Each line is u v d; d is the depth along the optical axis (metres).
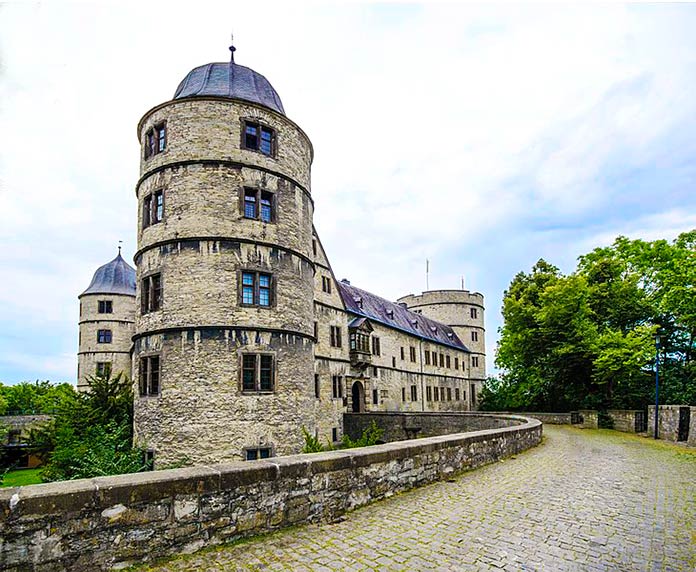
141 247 20.30
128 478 5.26
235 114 20.09
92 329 42.97
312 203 23.47
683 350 33.44
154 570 5.05
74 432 21.53
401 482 8.73
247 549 5.69
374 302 44.81
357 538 6.16
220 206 19.23
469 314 64.19
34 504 4.56
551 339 36.16
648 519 7.32
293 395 19.67
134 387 20.00
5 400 57.22
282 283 20.06
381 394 39.88
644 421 27.80
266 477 6.33
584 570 5.26
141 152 21.56
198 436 17.59
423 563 5.36
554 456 14.62
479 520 7.03
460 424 26.62
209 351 18.17
